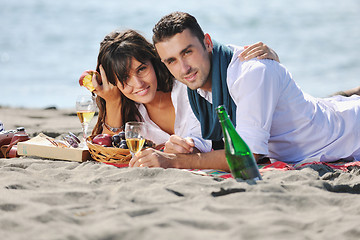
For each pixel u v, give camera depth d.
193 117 5.47
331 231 2.93
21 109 11.68
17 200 3.51
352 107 5.09
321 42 25.42
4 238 2.81
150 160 4.63
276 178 4.20
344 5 37.56
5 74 20.91
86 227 2.98
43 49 26.97
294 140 4.98
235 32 29.66
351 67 20.05
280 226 2.93
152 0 44.31
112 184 4.11
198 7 38.72
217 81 4.86
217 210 3.24
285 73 4.81
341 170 4.58
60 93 17.45
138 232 2.83
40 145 5.43
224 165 4.59
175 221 2.99
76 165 4.97
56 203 3.49
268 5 38.78
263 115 4.45
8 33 32.03
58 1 46.44
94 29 32.94
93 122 9.50
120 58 5.15
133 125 4.77
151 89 5.34
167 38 4.57
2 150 5.80
